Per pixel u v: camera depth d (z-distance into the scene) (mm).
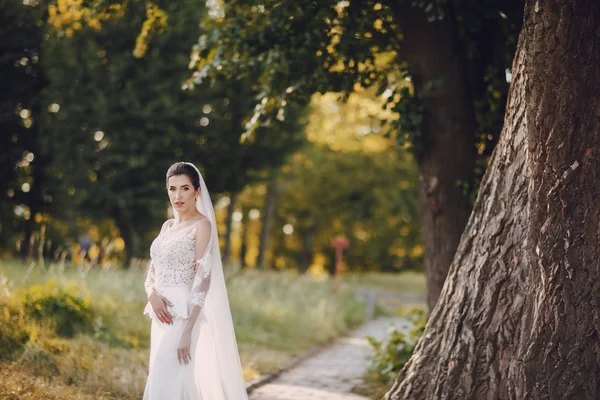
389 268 47156
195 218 4883
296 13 8148
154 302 4672
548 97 4578
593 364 4641
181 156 20281
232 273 17125
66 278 10852
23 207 21516
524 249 5129
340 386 8906
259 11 8359
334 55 8641
